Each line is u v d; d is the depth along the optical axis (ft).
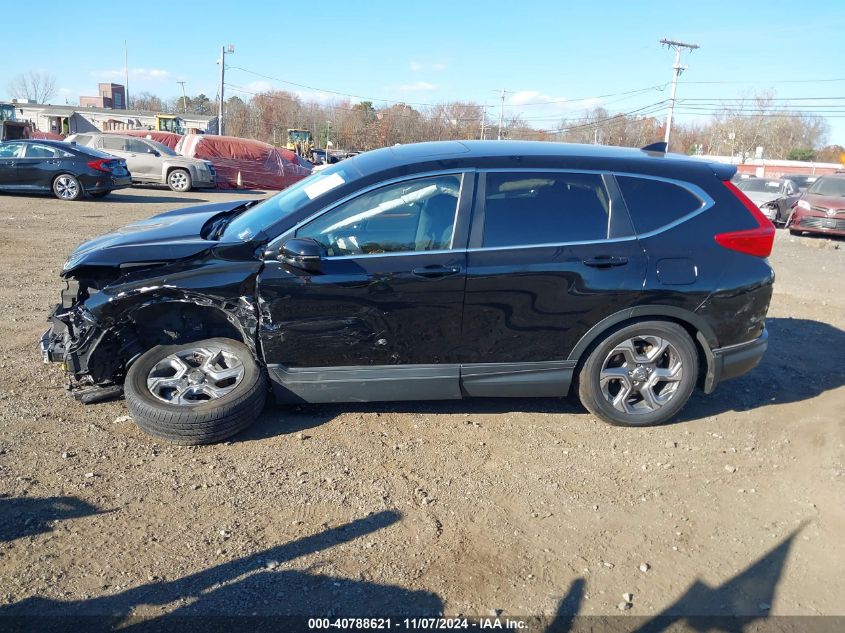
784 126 232.12
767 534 11.06
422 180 13.42
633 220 13.83
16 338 18.67
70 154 53.52
